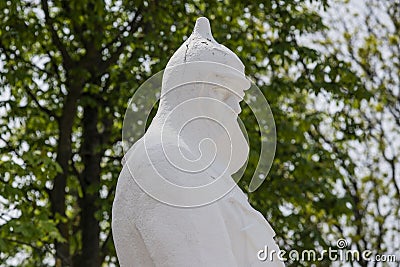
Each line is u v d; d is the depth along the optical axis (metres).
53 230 11.25
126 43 13.16
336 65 14.16
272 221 13.65
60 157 12.65
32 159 11.53
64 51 12.74
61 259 12.13
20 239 12.27
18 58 13.12
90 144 13.09
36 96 13.73
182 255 4.07
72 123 12.76
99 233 13.08
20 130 14.12
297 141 14.21
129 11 13.46
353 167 14.95
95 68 13.14
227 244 4.18
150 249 4.14
